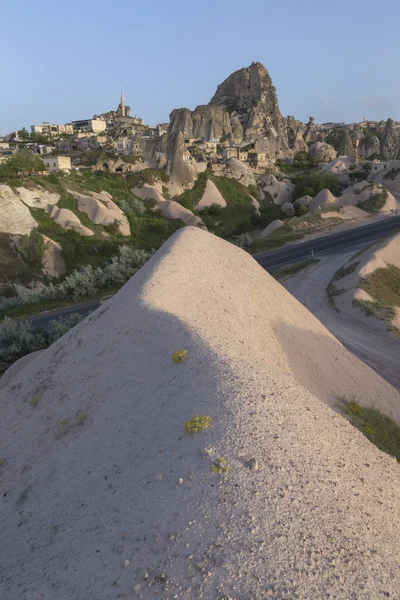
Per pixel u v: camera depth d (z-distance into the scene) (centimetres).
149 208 11106
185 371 1587
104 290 6512
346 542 909
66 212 8625
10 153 14362
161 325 1927
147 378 1670
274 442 1176
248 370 1556
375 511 1024
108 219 9194
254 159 15312
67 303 6094
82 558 1017
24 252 7131
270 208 12575
